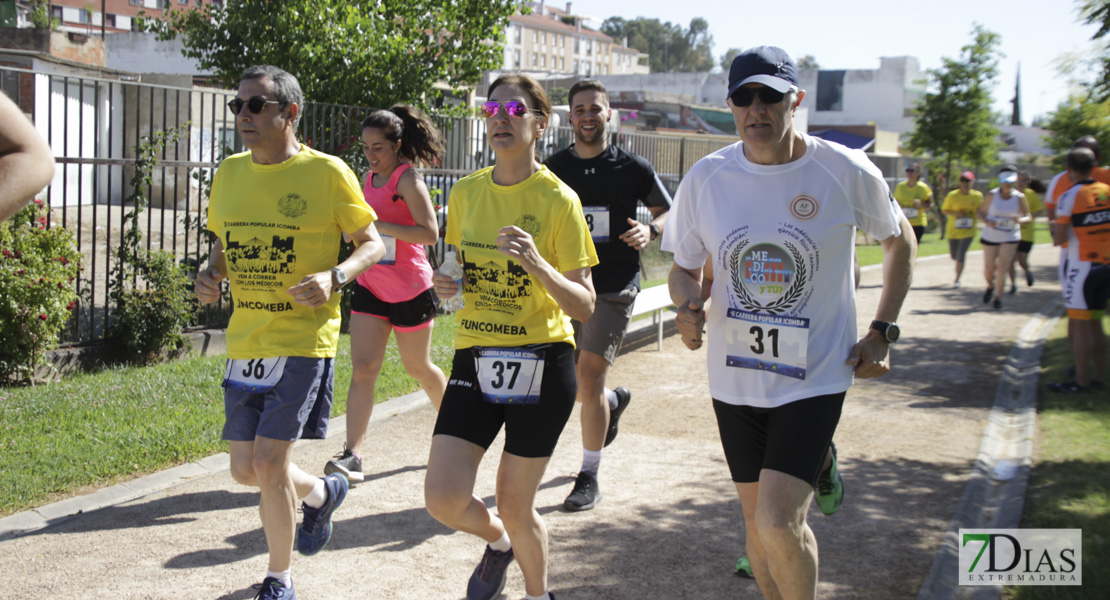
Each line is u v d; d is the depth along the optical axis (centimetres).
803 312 281
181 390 643
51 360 682
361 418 493
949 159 3222
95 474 472
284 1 1023
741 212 288
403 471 511
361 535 416
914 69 5556
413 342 503
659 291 912
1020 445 562
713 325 300
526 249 294
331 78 1013
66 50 2341
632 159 472
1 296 621
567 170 476
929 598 348
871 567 381
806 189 280
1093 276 689
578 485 461
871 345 287
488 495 474
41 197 723
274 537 325
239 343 330
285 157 334
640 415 655
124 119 730
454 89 1167
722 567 384
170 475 484
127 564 377
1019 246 1443
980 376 789
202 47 1070
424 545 406
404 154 504
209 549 395
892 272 291
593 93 464
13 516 420
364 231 338
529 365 311
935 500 467
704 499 471
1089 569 365
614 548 403
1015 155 5112
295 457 529
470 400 313
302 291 308
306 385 326
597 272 462
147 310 734
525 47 10406
